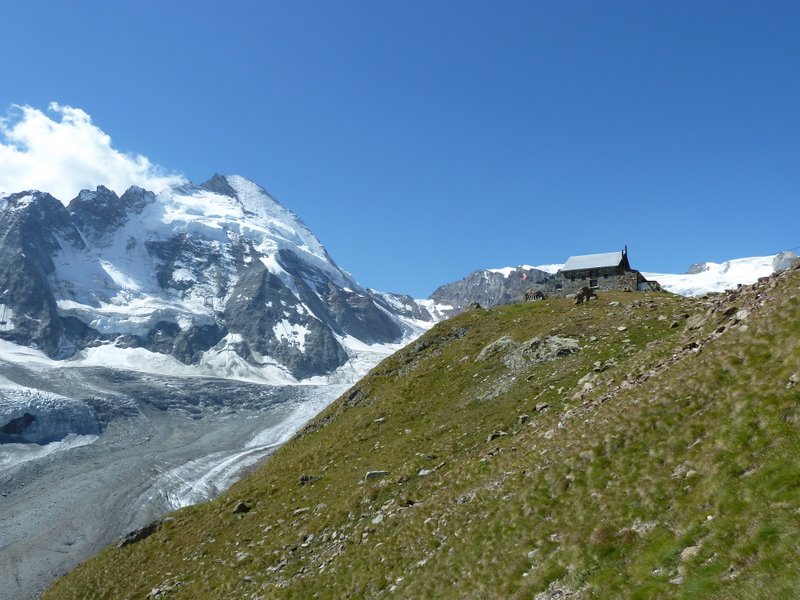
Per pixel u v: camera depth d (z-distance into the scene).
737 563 13.43
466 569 21.47
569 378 41.50
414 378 61.78
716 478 16.75
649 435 21.20
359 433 54.12
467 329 73.56
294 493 46.75
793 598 11.40
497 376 50.75
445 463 36.34
